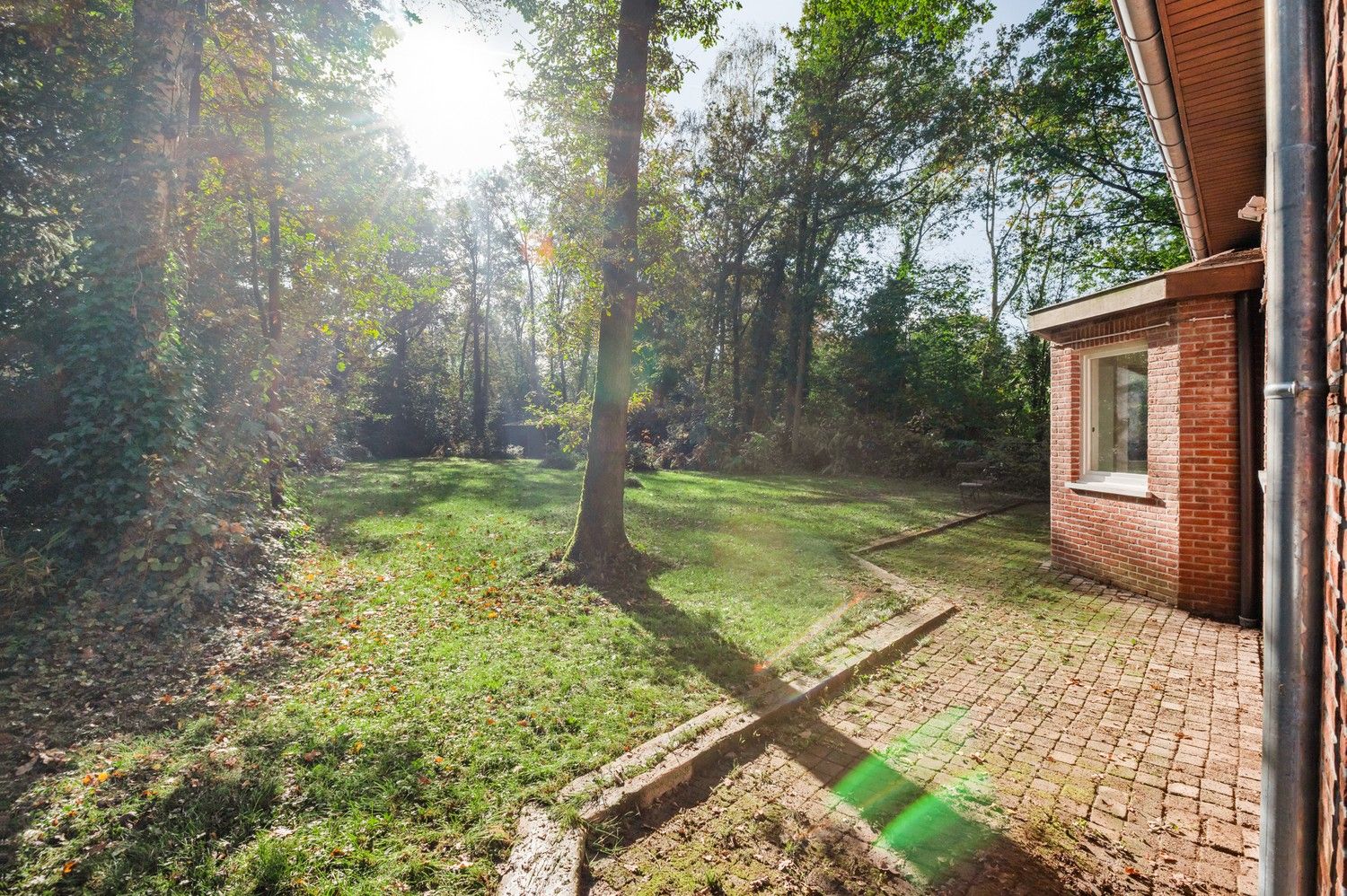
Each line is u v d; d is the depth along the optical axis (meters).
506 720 3.82
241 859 2.59
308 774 3.21
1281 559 1.45
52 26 6.12
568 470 22.11
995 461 19.38
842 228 25.91
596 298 7.75
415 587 6.72
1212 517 6.11
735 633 5.49
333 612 5.89
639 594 6.73
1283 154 1.42
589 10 7.51
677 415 28.06
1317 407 1.40
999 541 10.17
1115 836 2.90
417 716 3.84
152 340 6.16
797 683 4.40
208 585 5.64
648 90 8.45
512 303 39.16
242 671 4.57
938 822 2.99
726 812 3.08
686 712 3.98
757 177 25.89
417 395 31.67
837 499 15.45
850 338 26.23
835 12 16.89
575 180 7.44
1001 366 24.23
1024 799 3.18
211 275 8.88
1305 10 1.40
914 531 10.91
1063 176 20.52
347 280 12.13
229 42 9.29
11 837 2.70
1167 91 3.96
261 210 10.77
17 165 6.02
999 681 4.66
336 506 12.22
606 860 2.73
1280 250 1.44
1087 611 6.36
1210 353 6.06
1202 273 5.95
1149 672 4.80
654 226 7.83
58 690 4.11
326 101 10.94
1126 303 6.56
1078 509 7.83
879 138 23.92
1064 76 17.83
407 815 2.91
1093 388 7.78
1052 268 24.67
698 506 13.37
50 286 6.09
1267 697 1.49
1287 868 1.45
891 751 3.65
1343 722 1.16
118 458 5.69
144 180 6.30
